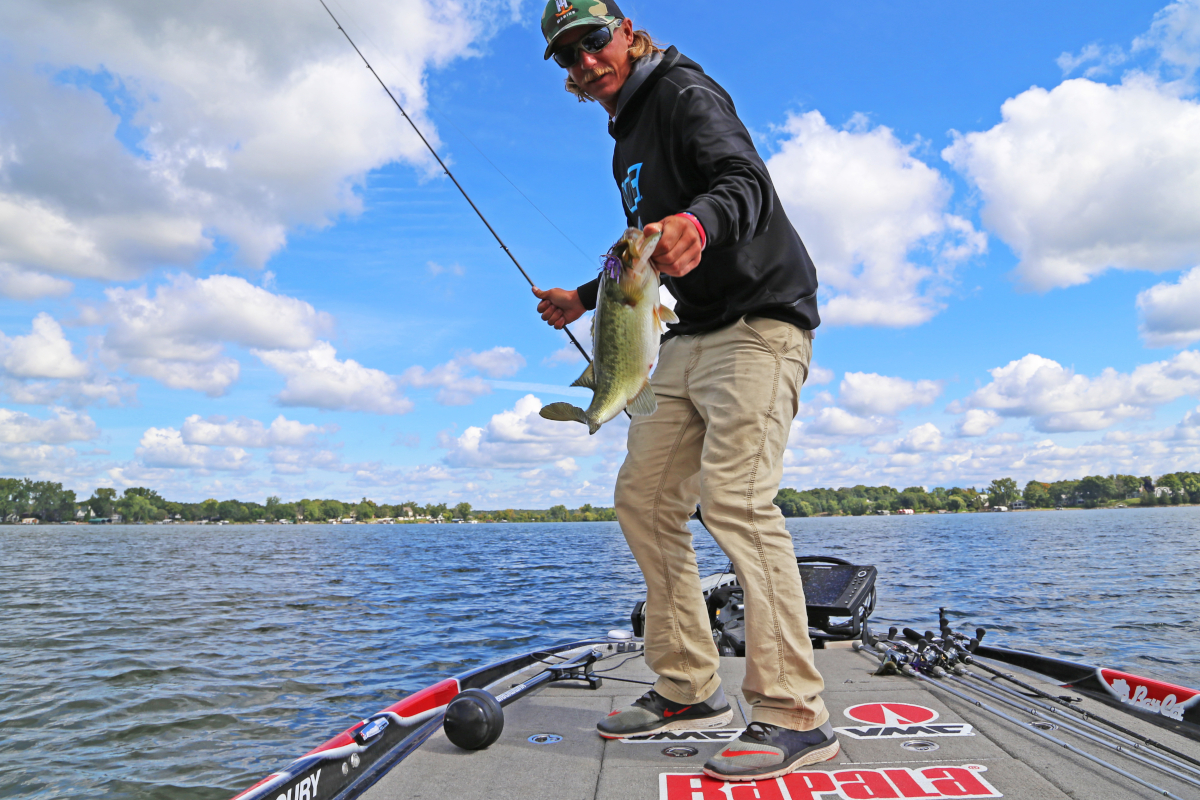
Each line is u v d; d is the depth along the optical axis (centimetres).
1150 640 991
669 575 244
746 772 192
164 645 1047
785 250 225
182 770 530
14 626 1264
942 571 2377
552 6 235
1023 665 328
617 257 162
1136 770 199
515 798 188
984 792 184
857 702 275
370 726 220
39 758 555
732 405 216
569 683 317
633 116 240
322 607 1542
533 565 3203
